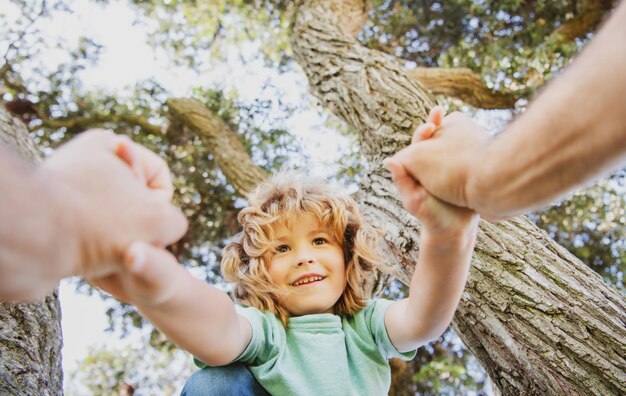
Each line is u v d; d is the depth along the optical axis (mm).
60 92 5969
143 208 627
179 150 6066
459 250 995
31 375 1536
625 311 1778
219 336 1106
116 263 618
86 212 571
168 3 6109
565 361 1670
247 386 1354
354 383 1423
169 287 683
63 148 630
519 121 681
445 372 5016
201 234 5859
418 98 3021
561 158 613
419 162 832
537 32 5703
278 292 1501
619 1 588
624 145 563
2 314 1733
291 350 1436
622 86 536
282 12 5984
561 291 1835
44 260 524
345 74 3480
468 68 5641
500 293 1875
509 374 1780
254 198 1726
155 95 6176
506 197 716
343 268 1592
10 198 489
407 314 1358
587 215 5164
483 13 5809
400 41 6125
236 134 5773
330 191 1693
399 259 2318
